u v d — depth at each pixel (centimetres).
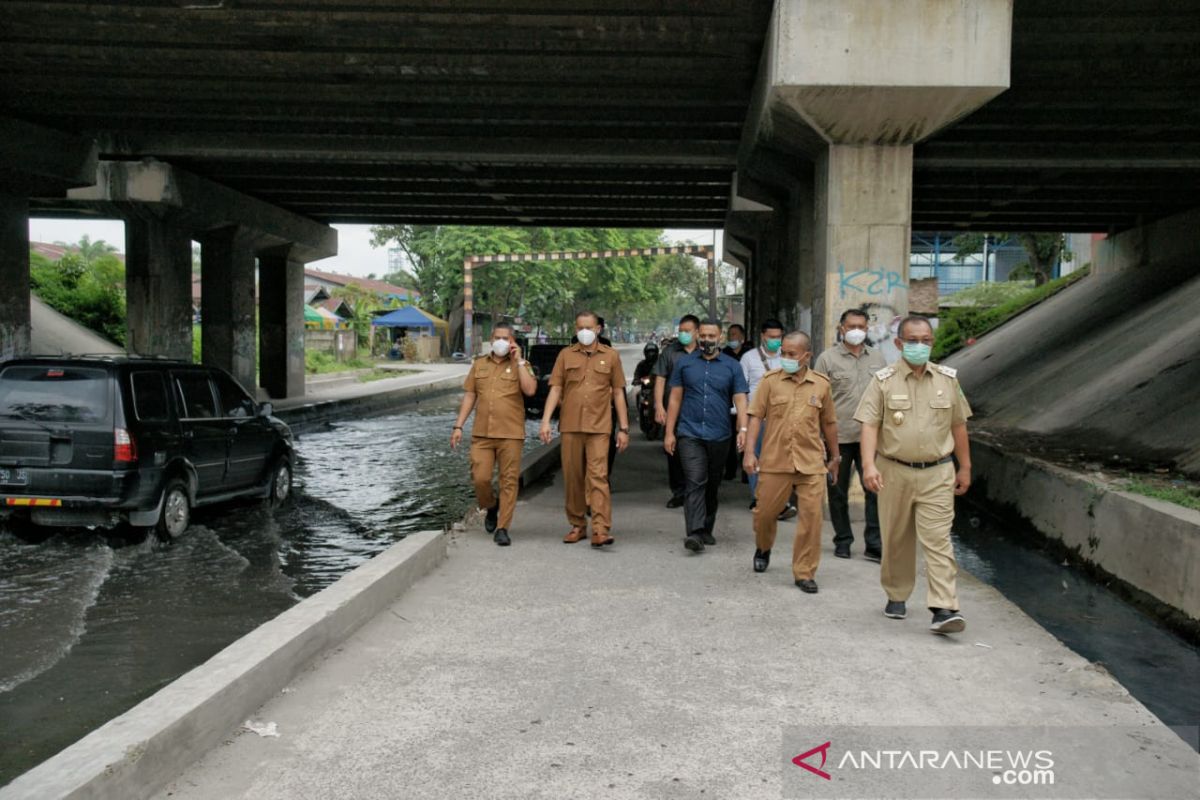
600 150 1666
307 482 1376
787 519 938
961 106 941
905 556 589
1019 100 1253
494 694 460
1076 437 1365
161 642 622
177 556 864
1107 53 1070
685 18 1037
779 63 919
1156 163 1555
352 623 555
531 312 6456
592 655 521
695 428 773
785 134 1073
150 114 1472
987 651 531
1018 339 2512
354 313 5725
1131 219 2466
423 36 1113
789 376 669
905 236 1009
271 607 707
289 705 443
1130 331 1838
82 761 329
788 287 1780
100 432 844
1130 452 1185
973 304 3812
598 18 1046
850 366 772
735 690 469
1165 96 1230
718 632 566
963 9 903
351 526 1035
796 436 663
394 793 356
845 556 776
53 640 624
